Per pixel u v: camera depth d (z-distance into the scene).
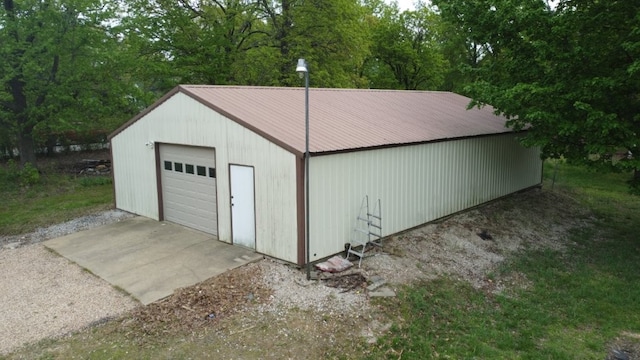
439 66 30.89
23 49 16.95
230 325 6.90
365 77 31.38
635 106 11.19
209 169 10.98
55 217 13.46
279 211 9.18
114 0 19.69
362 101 14.10
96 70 18.59
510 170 16.05
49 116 18.44
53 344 6.44
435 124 13.56
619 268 10.66
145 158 12.89
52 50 16.86
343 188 9.53
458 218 13.20
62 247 10.55
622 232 13.55
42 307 7.51
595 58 11.28
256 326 6.87
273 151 9.09
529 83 12.12
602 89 10.68
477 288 9.20
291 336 6.64
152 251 10.12
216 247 10.32
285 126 9.86
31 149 19.80
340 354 6.31
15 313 7.33
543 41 11.19
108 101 19.44
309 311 7.30
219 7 22.47
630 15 10.71
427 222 12.30
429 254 10.37
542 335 7.48
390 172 10.76
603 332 7.70
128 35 19.92
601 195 18.11
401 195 11.20
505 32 12.40
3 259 9.88
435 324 7.48
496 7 12.19
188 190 11.80
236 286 8.16
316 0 21.67
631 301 8.89
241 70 22.27
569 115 11.43
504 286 9.48
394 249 10.27
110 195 16.58
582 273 10.34
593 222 14.59
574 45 11.45
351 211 9.81
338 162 9.32
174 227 12.09
